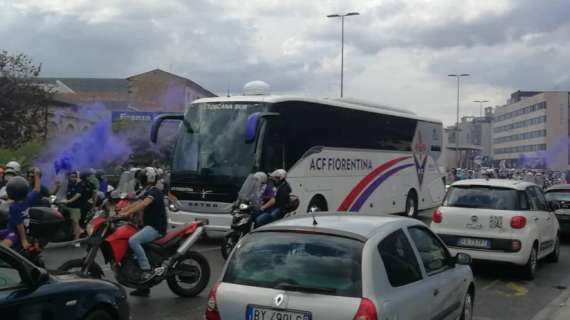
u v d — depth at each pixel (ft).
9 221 22.99
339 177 57.52
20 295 15.23
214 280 33.91
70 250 43.60
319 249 16.31
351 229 16.90
